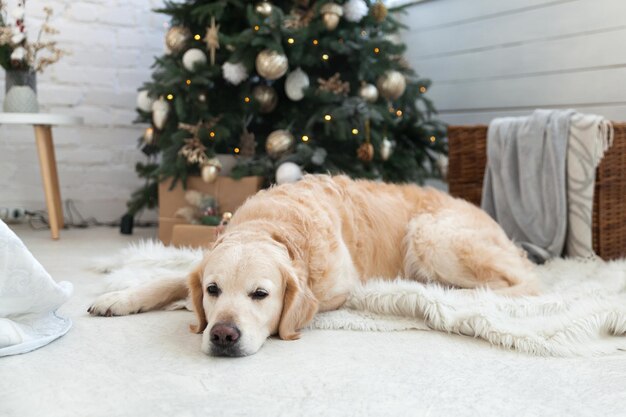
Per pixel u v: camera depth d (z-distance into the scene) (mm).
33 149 4797
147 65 5148
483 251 2482
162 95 3982
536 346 1919
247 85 3975
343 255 2264
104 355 1813
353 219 2475
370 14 3998
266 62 3619
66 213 4961
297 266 2033
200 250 3080
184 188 3949
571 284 2734
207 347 1810
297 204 2256
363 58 3945
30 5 4656
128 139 5133
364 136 3906
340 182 2607
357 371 1721
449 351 1922
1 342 1782
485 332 2021
